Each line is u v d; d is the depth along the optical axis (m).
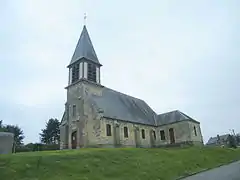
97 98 35.34
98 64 39.38
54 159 17.56
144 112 44.81
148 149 25.50
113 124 33.06
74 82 36.50
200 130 43.66
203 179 15.05
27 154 18.69
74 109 35.47
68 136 34.66
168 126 42.47
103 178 15.32
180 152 25.83
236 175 15.35
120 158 20.12
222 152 27.91
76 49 40.72
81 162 17.72
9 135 20.27
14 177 14.06
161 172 17.61
